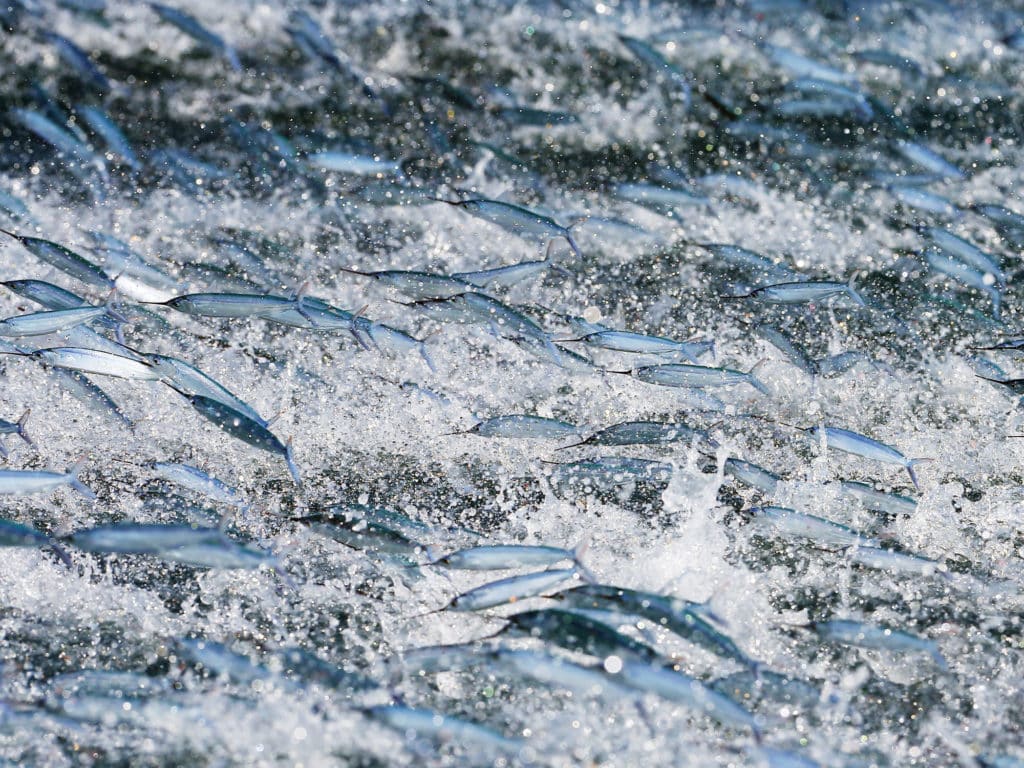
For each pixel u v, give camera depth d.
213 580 10.49
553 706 9.48
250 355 12.41
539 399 12.30
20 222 13.62
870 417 12.23
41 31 16.62
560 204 15.13
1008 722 9.70
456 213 14.52
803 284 12.24
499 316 11.62
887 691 9.88
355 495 11.41
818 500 11.36
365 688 9.35
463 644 9.17
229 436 11.69
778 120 16.84
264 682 9.35
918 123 16.98
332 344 12.58
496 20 18.14
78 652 9.85
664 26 18.48
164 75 16.55
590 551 10.98
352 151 15.40
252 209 14.43
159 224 14.12
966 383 12.52
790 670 10.02
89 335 11.27
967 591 10.76
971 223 14.73
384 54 17.53
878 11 18.97
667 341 11.63
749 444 11.97
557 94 17.06
